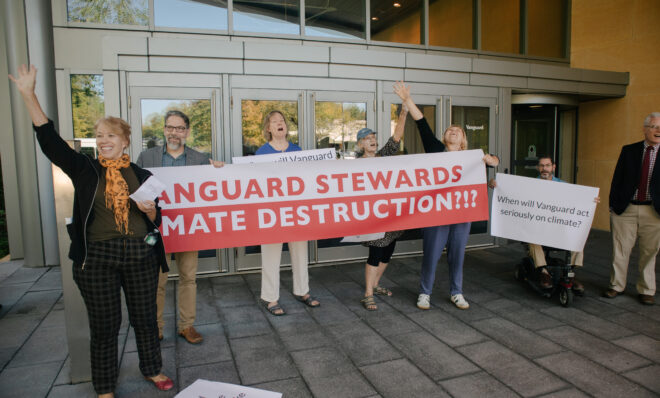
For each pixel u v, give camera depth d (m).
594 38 7.86
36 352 3.28
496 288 4.73
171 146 3.46
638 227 4.24
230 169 3.52
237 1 5.50
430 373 2.93
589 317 3.91
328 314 4.00
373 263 4.06
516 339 3.45
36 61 5.23
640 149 4.20
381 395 2.67
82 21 5.36
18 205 6.00
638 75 7.37
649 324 3.75
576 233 4.04
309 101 5.53
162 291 3.34
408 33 6.38
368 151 4.02
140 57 4.92
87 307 2.45
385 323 3.79
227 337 3.51
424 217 4.00
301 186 3.69
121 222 2.41
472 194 4.11
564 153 8.56
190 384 2.80
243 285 4.88
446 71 6.20
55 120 5.37
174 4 5.36
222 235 3.53
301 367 3.02
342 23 5.98
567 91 7.05
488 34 6.95
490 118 6.57
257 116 5.35
